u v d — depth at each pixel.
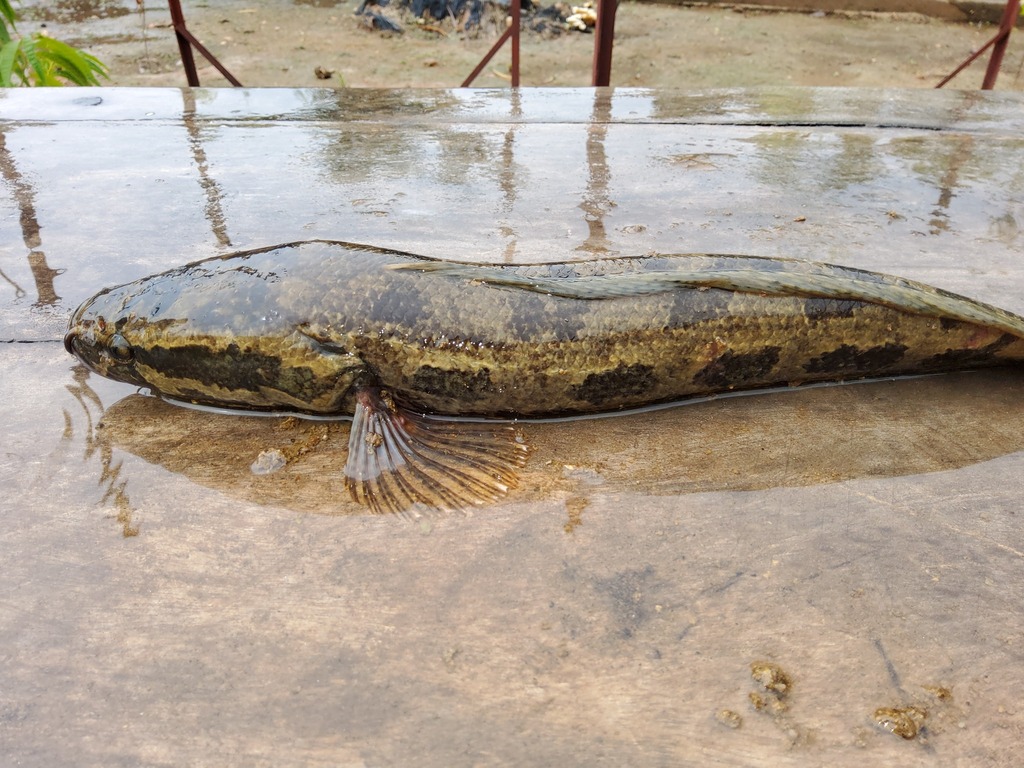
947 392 0.31
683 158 0.52
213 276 0.29
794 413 0.30
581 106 0.62
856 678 0.20
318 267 0.28
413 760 0.18
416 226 0.42
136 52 1.12
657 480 0.26
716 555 0.23
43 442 0.28
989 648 0.21
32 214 0.43
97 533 0.24
